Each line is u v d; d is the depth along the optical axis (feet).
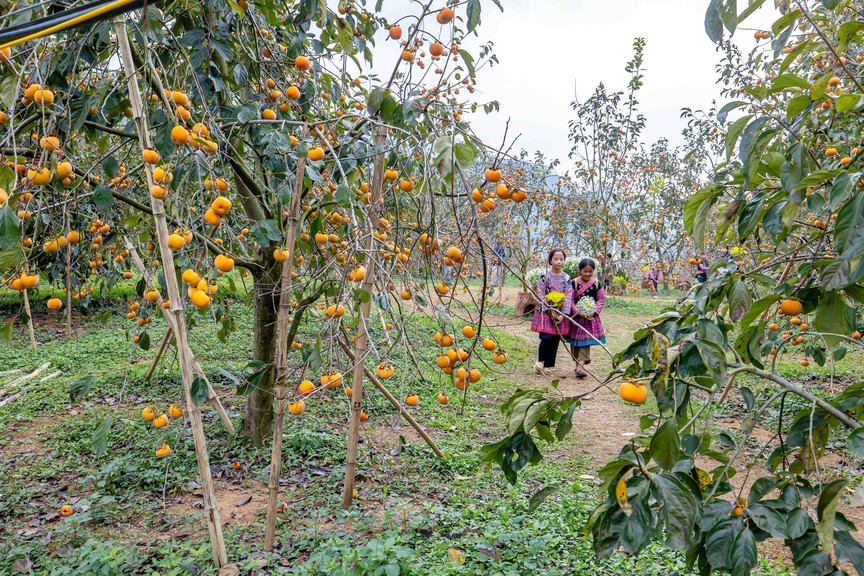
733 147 5.09
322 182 9.14
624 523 4.25
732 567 4.07
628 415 17.17
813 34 7.64
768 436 14.60
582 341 20.20
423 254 8.55
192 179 9.17
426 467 12.59
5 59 7.31
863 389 4.77
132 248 10.82
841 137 8.36
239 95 11.95
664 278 51.67
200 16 10.46
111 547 8.63
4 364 20.22
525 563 8.39
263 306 12.71
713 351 4.39
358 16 11.52
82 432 14.10
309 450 13.15
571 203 37.27
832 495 4.03
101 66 10.93
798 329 11.07
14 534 9.75
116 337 24.11
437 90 7.25
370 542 8.03
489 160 6.57
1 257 7.17
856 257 4.17
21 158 9.32
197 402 7.84
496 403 17.83
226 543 9.20
